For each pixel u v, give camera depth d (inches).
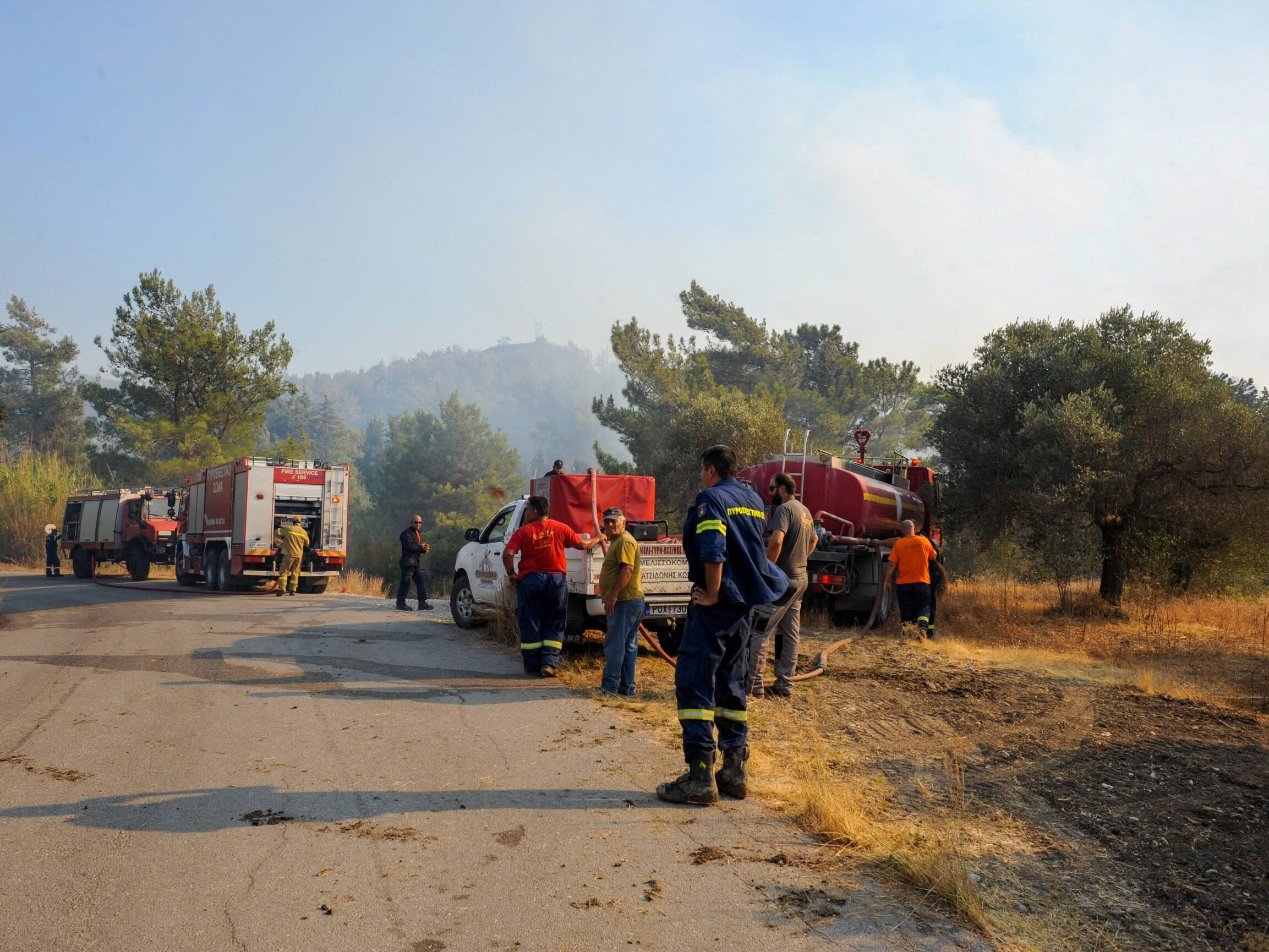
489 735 253.9
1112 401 646.5
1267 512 610.5
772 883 151.6
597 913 138.9
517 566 434.0
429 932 132.5
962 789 205.0
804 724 281.1
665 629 413.4
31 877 152.3
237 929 133.2
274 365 1446.9
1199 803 212.8
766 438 1113.4
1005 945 133.2
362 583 959.6
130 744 243.4
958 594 789.2
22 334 2972.4
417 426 2731.3
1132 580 696.4
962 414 732.7
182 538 935.7
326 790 201.8
